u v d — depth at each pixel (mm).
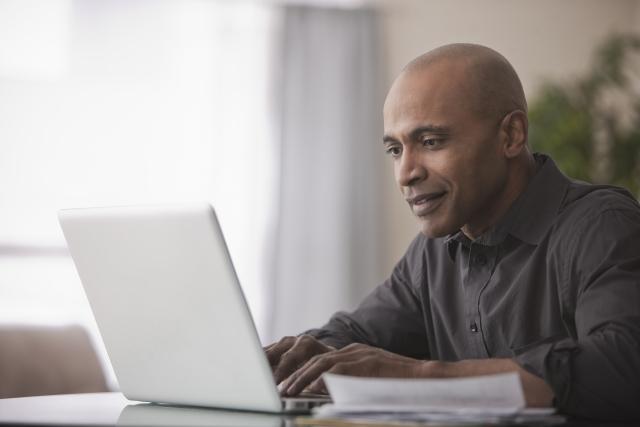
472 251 1547
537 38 4922
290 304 4527
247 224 4512
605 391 1086
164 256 1127
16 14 4242
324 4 4660
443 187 1380
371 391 963
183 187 4453
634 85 4730
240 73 4551
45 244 4184
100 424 971
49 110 4262
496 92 1407
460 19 4852
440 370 1120
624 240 1281
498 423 909
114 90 4363
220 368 1130
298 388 1157
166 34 4461
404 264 1803
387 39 4789
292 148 4578
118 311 1218
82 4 4332
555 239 1416
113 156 4348
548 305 1435
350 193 4625
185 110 4473
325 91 4629
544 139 4160
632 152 4168
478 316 1546
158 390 1221
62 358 2598
